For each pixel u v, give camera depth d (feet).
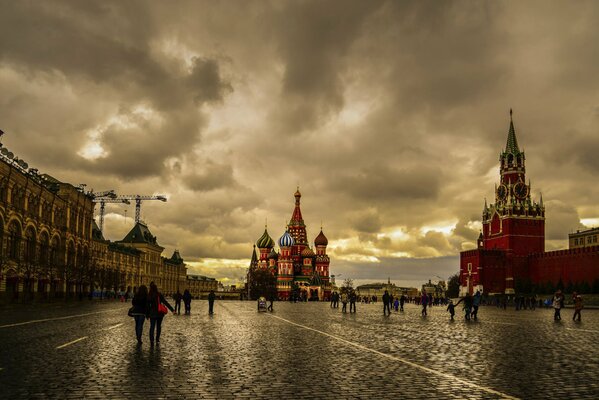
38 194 246.27
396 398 38.29
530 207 540.93
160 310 70.69
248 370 50.21
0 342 72.13
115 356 59.16
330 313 188.34
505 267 525.75
